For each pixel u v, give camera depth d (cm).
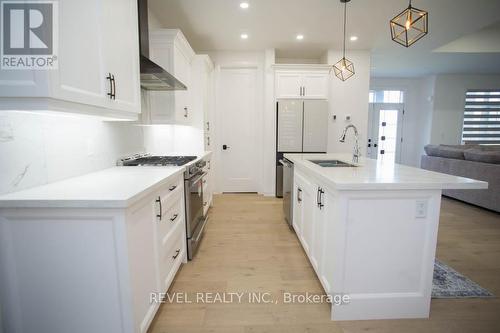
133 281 126
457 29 370
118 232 118
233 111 485
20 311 124
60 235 119
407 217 157
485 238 288
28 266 121
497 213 372
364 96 468
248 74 476
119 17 160
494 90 689
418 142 743
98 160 198
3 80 101
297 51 468
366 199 154
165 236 175
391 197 154
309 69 445
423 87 725
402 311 166
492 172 366
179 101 299
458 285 201
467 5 300
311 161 266
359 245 158
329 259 171
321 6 302
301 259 244
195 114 381
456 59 529
